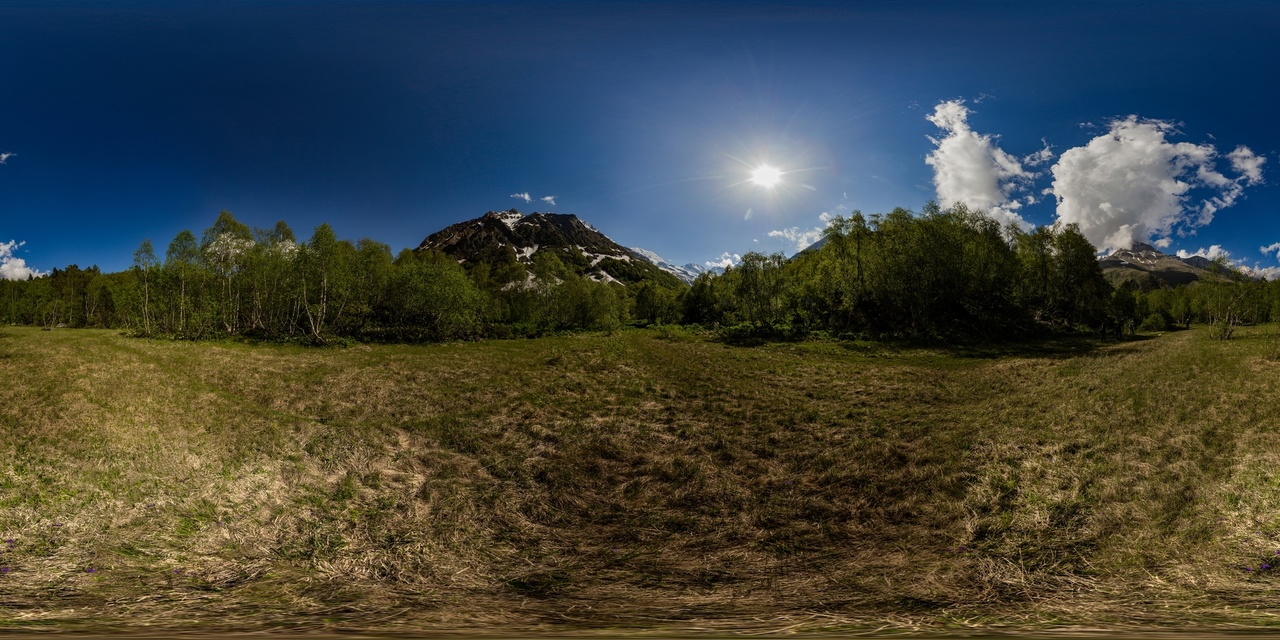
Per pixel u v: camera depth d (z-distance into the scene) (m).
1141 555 5.80
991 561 5.87
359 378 22.53
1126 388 17.69
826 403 17.08
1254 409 13.88
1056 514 7.18
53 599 4.73
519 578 5.74
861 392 19.23
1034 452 10.47
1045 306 59.56
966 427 12.90
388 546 6.58
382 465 10.27
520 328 59.84
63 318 86.38
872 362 29.59
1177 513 6.93
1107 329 53.75
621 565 6.23
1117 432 11.70
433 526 7.33
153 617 4.31
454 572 5.93
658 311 83.88
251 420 14.07
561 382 21.89
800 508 8.14
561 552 6.71
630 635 3.83
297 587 5.26
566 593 5.25
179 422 13.55
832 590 5.23
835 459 10.64
